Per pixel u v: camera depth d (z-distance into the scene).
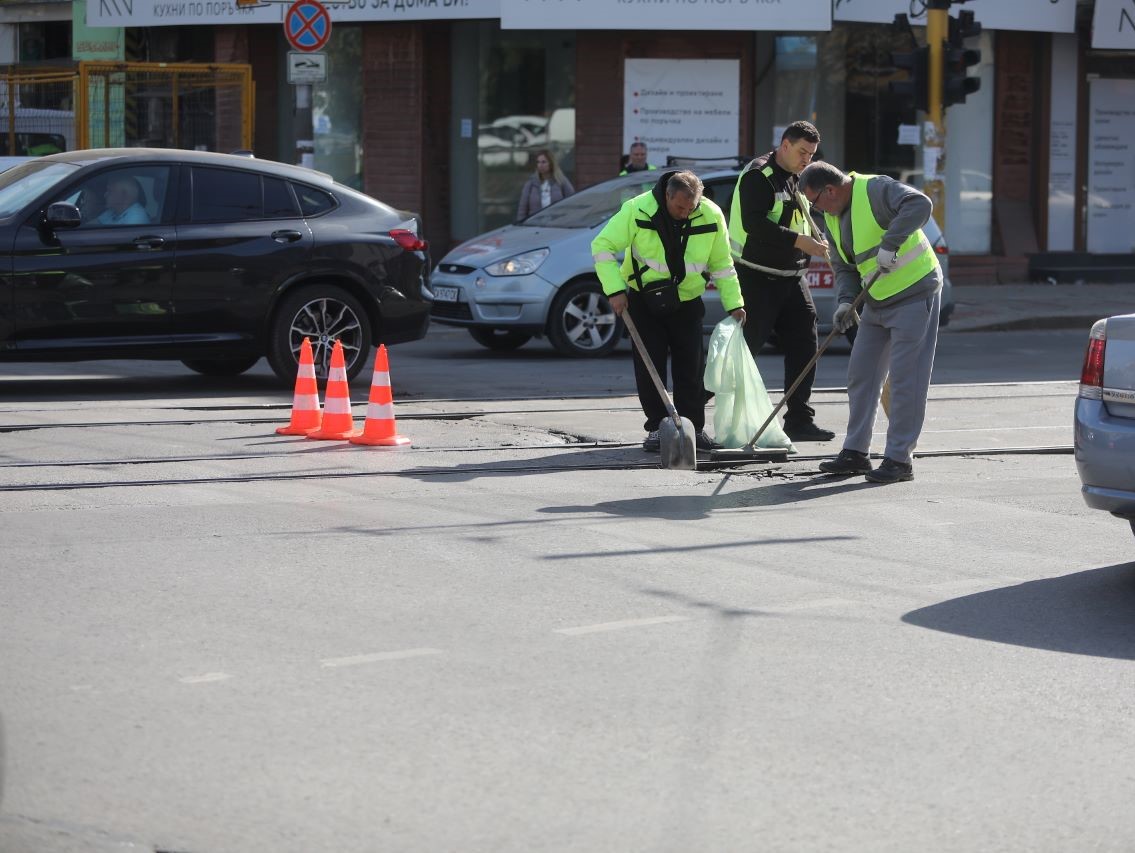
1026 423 39.03
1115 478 22.80
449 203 80.44
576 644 19.31
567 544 24.77
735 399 32.50
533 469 31.47
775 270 34.06
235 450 32.84
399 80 79.00
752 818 14.02
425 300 44.25
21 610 20.30
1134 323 22.83
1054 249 85.06
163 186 41.12
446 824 13.73
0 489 28.16
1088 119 85.06
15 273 39.00
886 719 16.78
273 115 83.00
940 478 31.44
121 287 40.00
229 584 21.84
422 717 16.48
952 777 15.13
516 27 75.25
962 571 23.59
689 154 78.06
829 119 79.94
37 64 93.44
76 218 38.94
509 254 53.44
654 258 32.34
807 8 75.44
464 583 22.20
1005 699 17.55
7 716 16.22
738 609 21.12
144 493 28.16
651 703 17.11
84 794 14.22
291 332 41.97
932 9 63.88
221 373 46.72
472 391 43.62
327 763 15.11
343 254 42.66
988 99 83.69
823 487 30.25
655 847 13.34
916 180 81.50
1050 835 13.84
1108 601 21.97
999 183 84.00
